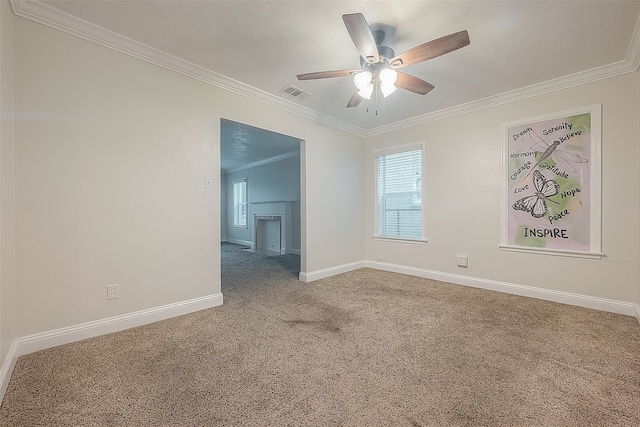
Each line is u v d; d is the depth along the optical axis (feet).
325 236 13.28
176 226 8.36
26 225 6.02
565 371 5.44
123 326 7.35
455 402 4.58
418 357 6.01
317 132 12.85
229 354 6.13
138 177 7.61
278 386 5.01
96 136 6.94
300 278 12.66
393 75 6.63
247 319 8.13
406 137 13.71
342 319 8.13
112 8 6.13
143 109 7.70
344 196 14.28
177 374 5.36
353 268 14.74
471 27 6.72
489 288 11.06
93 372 5.40
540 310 8.74
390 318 8.19
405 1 5.91
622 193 8.39
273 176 23.48
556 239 9.53
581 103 9.03
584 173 8.99
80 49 6.70
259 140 16.69
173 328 7.48
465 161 11.69
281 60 8.27
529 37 7.09
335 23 6.64
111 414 4.29
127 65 7.41
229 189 29.27
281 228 22.08
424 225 13.03
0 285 4.80
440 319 8.11
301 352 6.23
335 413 4.33
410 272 13.60
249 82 9.64
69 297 6.58
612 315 8.29
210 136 9.10
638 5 5.93
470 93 10.51
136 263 7.59
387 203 14.73
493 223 10.97
